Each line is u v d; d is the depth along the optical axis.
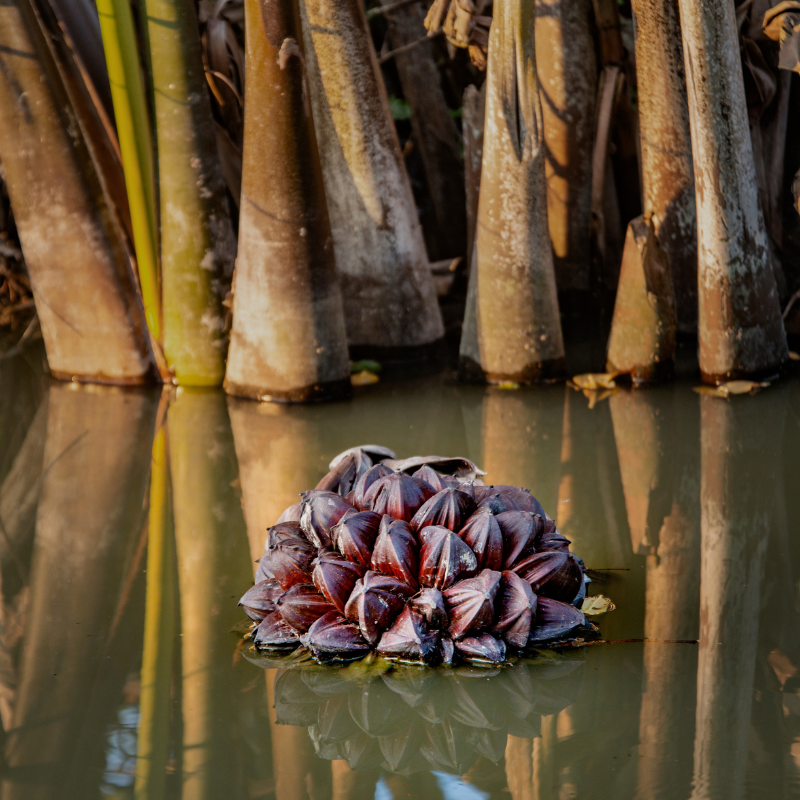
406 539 2.24
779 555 2.83
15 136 4.91
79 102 5.03
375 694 2.07
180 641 2.37
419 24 7.69
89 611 2.57
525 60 4.61
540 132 4.74
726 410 4.46
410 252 5.71
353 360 5.80
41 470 3.96
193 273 5.15
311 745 1.88
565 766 1.77
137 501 3.54
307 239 4.70
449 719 1.96
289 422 4.59
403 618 2.18
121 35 4.66
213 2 5.85
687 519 3.18
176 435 4.42
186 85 4.91
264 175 4.56
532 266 4.92
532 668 2.15
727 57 4.31
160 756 1.85
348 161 5.47
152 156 5.02
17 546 3.10
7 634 2.44
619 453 3.94
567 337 6.23
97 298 5.23
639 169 6.91
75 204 5.04
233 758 1.84
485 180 4.87
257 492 3.60
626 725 1.91
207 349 5.27
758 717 1.92
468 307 5.26
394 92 8.64
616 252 6.93
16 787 1.76
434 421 4.53
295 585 2.35
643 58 5.38
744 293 4.68
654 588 2.62
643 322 4.90
